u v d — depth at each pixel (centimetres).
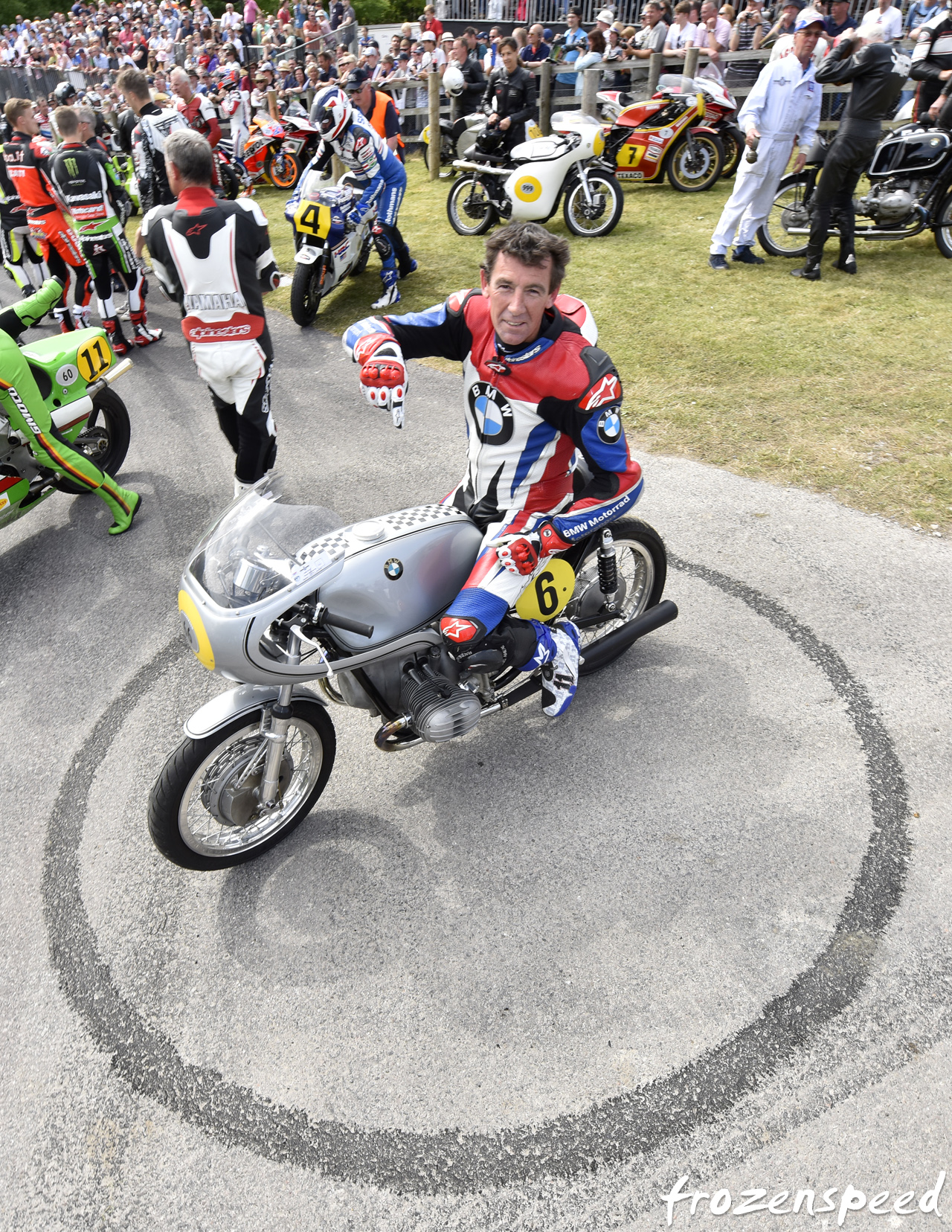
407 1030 248
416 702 282
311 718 287
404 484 529
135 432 637
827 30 1031
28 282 948
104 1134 231
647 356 650
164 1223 212
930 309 688
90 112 717
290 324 821
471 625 268
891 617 390
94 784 341
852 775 317
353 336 270
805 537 445
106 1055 249
